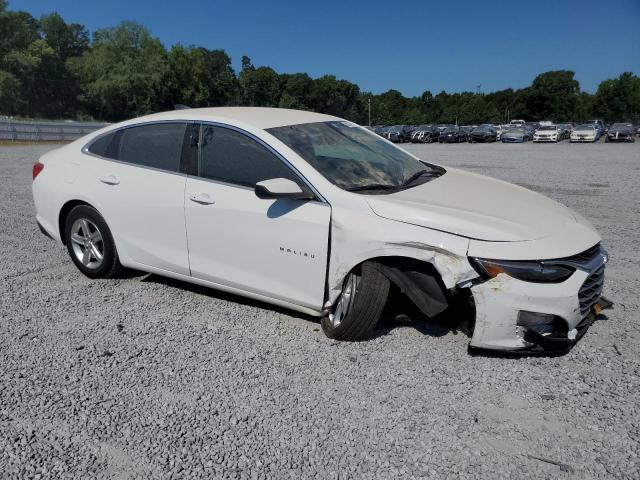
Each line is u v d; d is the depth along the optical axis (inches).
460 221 125.5
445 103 5093.5
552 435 103.0
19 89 3289.9
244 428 104.8
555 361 130.6
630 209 331.6
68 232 187.0
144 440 101.4
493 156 897.5
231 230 148.5
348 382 121.3
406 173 159.0
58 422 107.0
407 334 145.0
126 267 180.2
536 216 136.2
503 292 120.2
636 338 143.1
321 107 4943.4
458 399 114.8
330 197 135.6
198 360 131.3
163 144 165.9
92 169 178.5
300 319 155.5
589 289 128.1
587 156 882.8
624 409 111.0
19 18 3449.8
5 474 92.5
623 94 3892.7
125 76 3457.2
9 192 381.7
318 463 95.2
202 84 3747.5
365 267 131.7
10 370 126.5
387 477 91.8
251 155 148.7
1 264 204.5
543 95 4739.2
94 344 139.4
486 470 93.5
